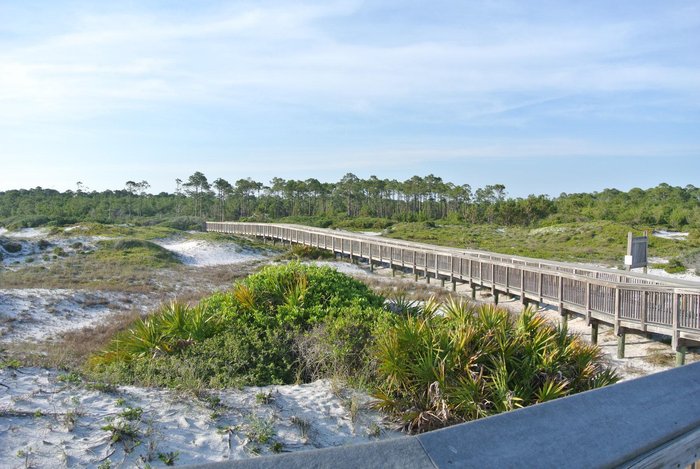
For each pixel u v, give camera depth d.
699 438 1.51
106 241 37.53
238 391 5.95
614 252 31.67
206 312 8.39
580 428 1.36
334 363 6.75
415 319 7.03
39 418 4.48
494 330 6.13
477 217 66.88
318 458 1.10
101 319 16.17
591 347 6.43
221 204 94.88
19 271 26.78
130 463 3.93
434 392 5.52
